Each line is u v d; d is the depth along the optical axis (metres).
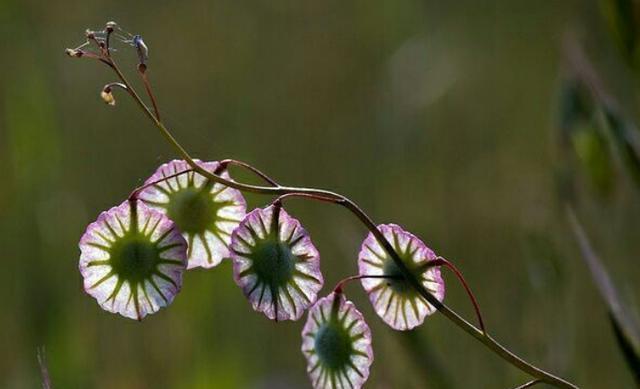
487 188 0.43
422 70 0.46
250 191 0.27
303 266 0.27
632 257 0.35
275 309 0.27
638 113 0.33
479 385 0.35
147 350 0.36
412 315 0.28
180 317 0.36
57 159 0.39
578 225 0.30
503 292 0.38
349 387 0.28
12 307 0.36
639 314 0.31
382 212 0.44
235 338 0.36
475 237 0.42
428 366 0.31
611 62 0.35
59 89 0.48
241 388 0.36
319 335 0.28
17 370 0.36
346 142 0.48
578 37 0.37
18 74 0.40
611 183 0.32
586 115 0.32
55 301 0.36
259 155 0.48
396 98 0.45
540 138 0.48
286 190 0.27
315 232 0.43
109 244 0.27
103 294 0.27
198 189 0.28
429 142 0.46
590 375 0.36
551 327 0.33
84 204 0.46
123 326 0.37
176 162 0.28
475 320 0.37
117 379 0.36
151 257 0.27
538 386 0.32
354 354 0.28
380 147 0.45
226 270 0.36
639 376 0.29
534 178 0.42
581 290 0.36
